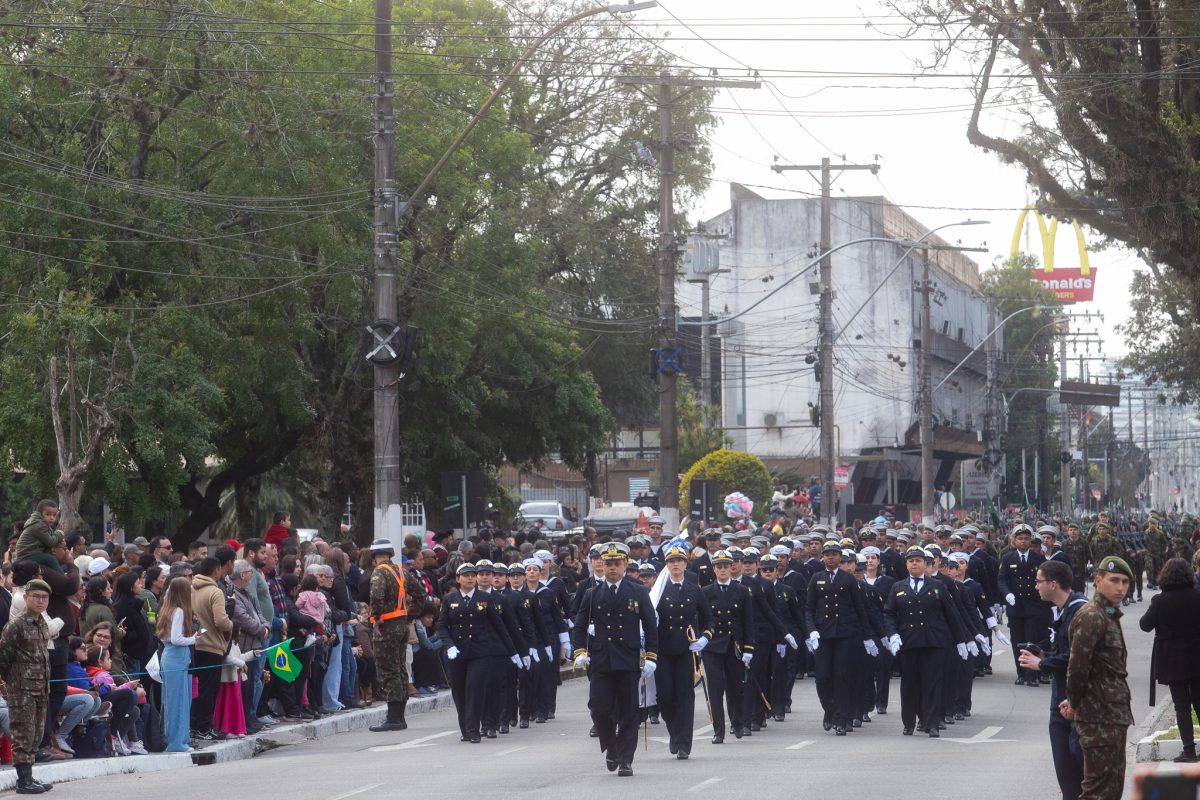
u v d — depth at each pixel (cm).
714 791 2130
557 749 2745
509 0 8000
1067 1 4006
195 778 2434
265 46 4847
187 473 5153
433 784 2270
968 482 10281
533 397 7388
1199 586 2645
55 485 4219
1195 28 3897
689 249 9106
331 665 3391
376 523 3834
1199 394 9644
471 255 6150
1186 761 2366
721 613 2838
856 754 2595
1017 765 2434
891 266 11906
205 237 4809
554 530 9975
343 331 5938
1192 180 3947
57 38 4678
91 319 4259
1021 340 16375
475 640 2920
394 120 3878
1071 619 1698
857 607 2977
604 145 8638
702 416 9625
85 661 2589
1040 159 4259
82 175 4578
